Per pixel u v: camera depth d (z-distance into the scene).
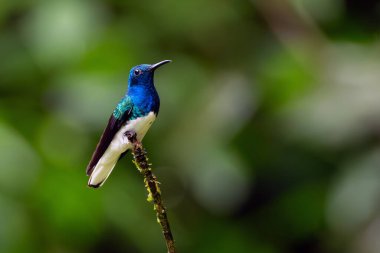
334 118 12.61
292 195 13.62
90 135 12.61
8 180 11.52
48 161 12.02
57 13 13.17
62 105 12.77
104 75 12.95
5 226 11.35
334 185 12.74
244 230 13.87
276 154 13.36
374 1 14.11
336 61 13.34
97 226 12.07
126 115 9.19
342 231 12.48
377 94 12.61
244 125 13.12
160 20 13.91
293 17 13.87
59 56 13.02
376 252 12.09
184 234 13.66
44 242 11.80
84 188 12.02
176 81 13.52
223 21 14.11
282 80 13.16
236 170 13.11
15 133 11.91
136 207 12.73
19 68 13.18
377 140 12.59
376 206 12.31
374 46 13.57
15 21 13.54
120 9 13.93
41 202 11.76
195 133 13.12
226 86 13.45
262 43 14.18
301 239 13.82
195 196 13.70
